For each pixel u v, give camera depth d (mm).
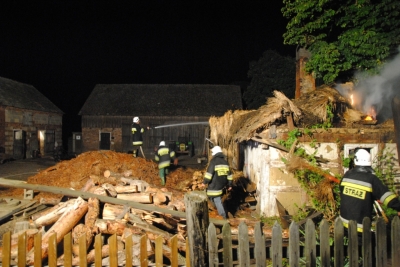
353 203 4594
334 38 12477
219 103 33250
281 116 7742
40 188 6570
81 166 11031
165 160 11148
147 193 7648
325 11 11680
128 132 32906
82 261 4379
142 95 34750
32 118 27844
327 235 4285
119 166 11391
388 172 7594
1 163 21250
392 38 10438
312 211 6855
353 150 7715
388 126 7863
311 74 13055
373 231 5148
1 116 23703
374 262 4699
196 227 4238
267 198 7836
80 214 6027
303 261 5215
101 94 35125
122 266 4691
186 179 12086
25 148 26781
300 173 7469
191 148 30219
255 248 4180
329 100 8109
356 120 8070
